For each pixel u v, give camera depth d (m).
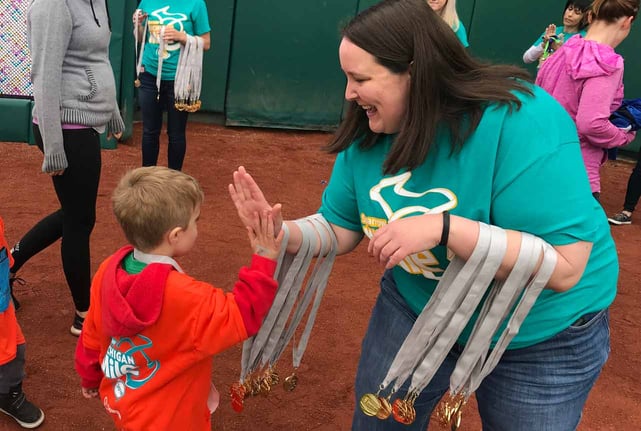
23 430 2.78
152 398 2.03
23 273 4.05
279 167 7.09
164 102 5.52
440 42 1.51
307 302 2.09
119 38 6.64
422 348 1.70
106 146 6.86
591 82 3.46
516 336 1.77
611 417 3.30
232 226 5.21
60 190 3.12
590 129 3.51
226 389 3.21
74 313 3.69
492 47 8.82
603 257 1.84
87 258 3.30
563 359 1.80
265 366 2.20
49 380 3.11
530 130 1.54
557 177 1.52
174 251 2.03
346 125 1.80
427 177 1.68
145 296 1.88
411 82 1.52
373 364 2.05
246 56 8.11
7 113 6.45
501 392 1.86
